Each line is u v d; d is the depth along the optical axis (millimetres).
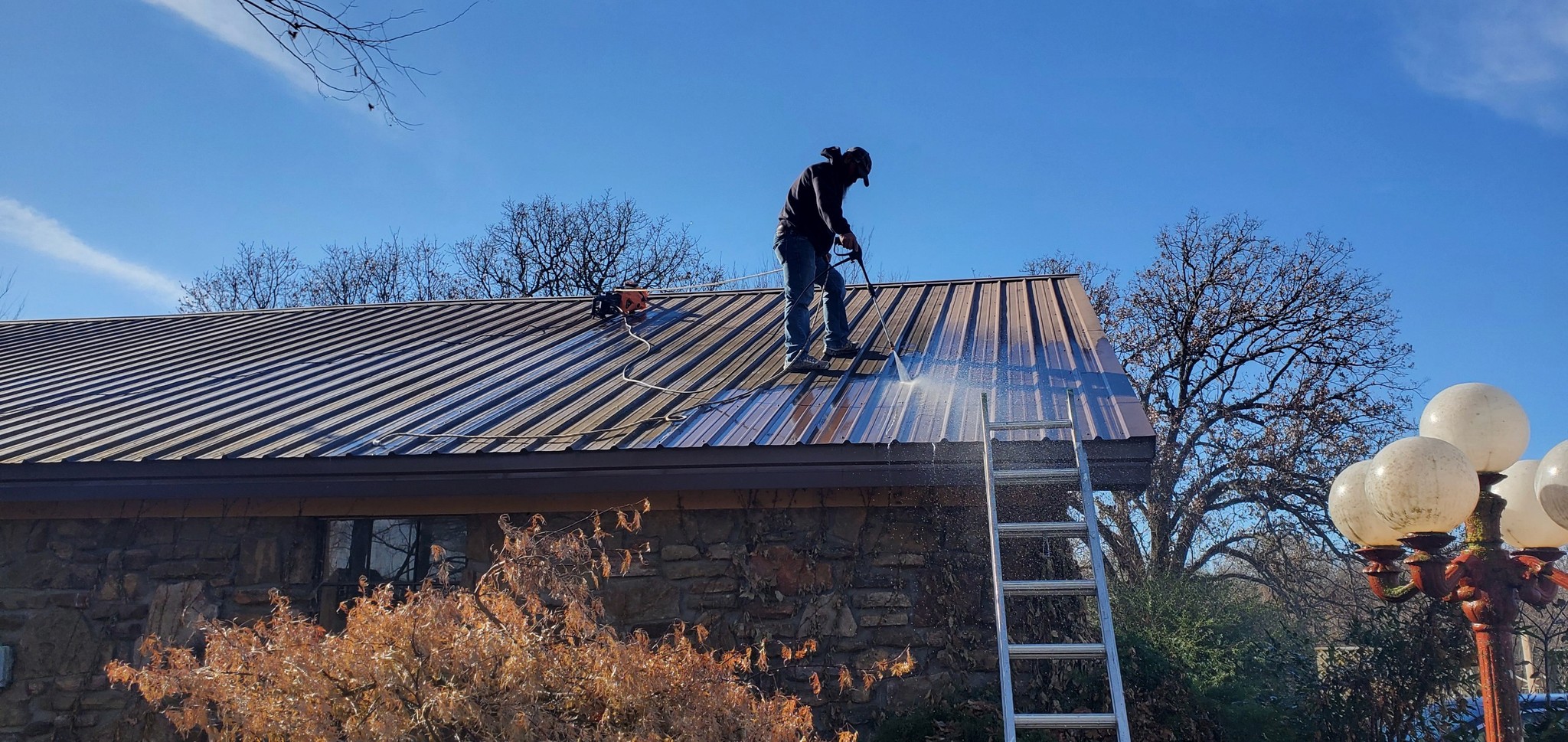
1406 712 6801
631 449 5867
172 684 4094
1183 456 20406
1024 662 5801
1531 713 7070
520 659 3738
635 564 6188
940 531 6023
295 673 3768
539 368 8344
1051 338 8273
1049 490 6055
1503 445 3752
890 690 5820
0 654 6402
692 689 3842
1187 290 22312
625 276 33656
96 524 6660
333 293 35625
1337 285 21359
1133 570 11852
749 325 9625
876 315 9641
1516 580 3660
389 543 6641
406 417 6965
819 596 6016
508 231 34000
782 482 5770
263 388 8125
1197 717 5719
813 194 7926
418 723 3609
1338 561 17719
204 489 6234
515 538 4609
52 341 11117
